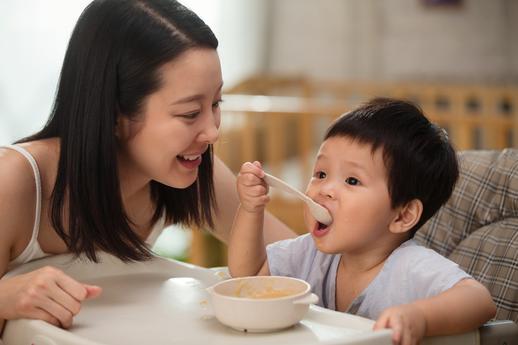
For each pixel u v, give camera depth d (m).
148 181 1.45
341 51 5.93
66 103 1.33
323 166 1.31
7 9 4.71
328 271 1.39
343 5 5.89
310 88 5.72
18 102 4.74
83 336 1.06
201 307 1.20
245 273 1.40
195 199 1.53
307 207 1.31
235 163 4.76
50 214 1.36
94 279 1.40
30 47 4.78
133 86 1.26
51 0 4.80
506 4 5.61
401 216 1.31
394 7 5.80
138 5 1.27
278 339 1.01
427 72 5.76
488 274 1.50
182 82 1.24
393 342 0.98
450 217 1.61
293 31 6.01
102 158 1.30
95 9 1.30
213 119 1.29
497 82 5.62
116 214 1.34
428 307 1.05
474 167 1.63
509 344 1.17
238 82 5.62
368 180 1.26
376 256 1.32
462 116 3.94
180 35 1.25
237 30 5.83
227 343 1.00
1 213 1.27
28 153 1.32
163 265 1.47
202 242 3.78
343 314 1.09
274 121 4.20
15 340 1.12
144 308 1.20
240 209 1.39
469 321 1.10
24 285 1.11
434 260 1.23
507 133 4.21
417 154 1.28
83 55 1.29
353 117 1.31
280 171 4.23
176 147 1.27
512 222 1.54
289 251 1.44
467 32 5.67
